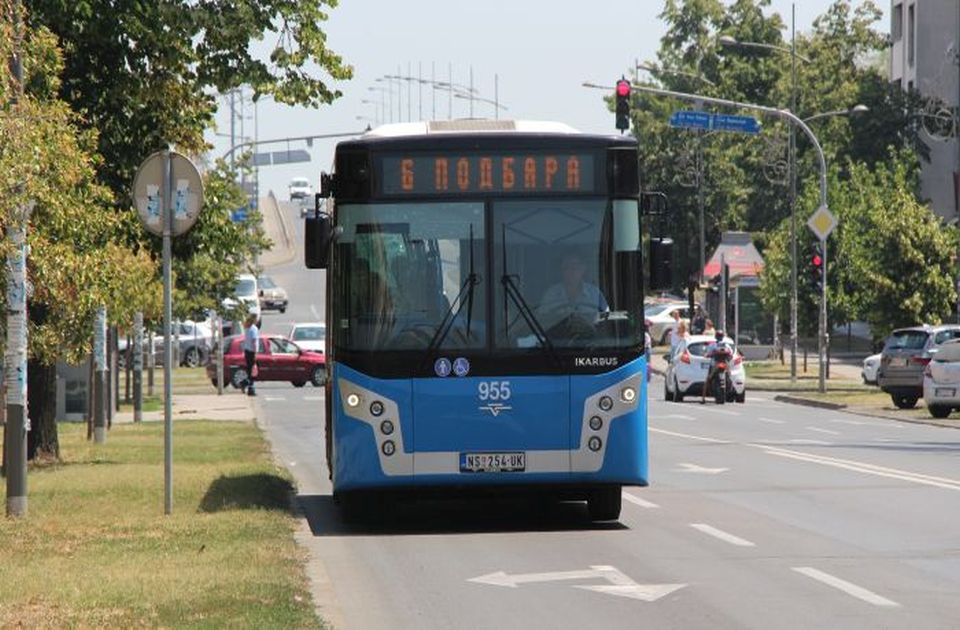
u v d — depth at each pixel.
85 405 83.62
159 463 54.91
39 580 27.20
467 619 24.53
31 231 40.72
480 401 36.00
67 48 51.78
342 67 54.81
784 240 145.50
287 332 188.75
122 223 56.06
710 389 104.88
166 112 54.84
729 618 24.23
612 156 36.69
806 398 105.19
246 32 52.84
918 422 82.69
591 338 36.28
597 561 30.88
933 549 32.06
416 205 36.41
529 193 36.50
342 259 36.31
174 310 112.00
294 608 24.03
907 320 114.19
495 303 36.22
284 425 83.38
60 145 41.16
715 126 113.12
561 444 36.09
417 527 37.38
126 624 22.62
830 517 37.88
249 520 36.50
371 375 36.00
